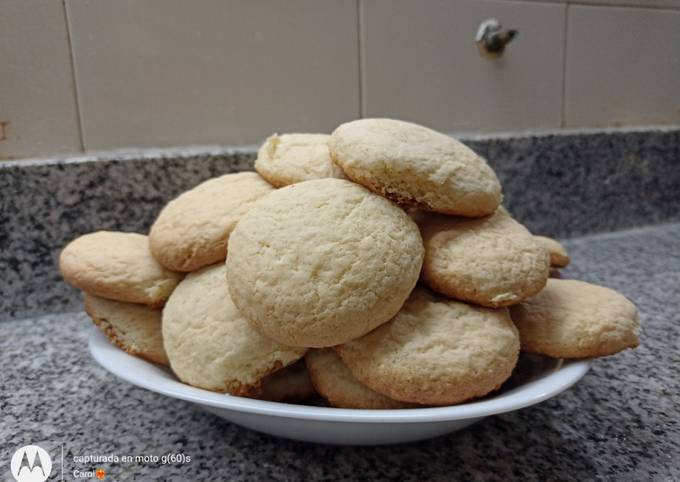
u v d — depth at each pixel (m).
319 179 0.20
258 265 0.17
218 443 0.19
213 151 0.33
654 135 0.46
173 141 0.33
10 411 0.22
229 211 0.21
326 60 0.36
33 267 0.31
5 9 0.29
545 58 0.43
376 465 0.18
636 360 0.25
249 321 0.17
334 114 0.37
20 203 0.30
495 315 0.18
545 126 0.44
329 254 0.17
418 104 0.39
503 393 0.18
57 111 0.30
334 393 0.18
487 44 0.40
